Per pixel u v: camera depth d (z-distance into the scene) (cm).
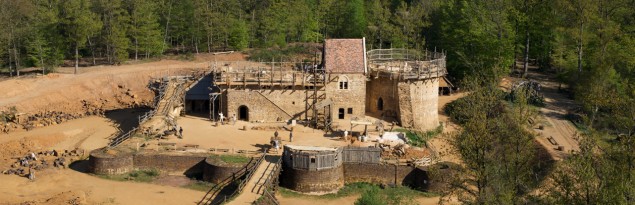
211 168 6341
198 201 5906
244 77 8019
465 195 5578
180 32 12431
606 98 5762
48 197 5881
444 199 5741
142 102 9794
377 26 12475
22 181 6309
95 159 6525
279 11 12756
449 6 11300
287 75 8094
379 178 6562
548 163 6550
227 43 12525
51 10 10788
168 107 8294
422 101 8231
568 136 7694
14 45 10244
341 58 8081
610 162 4034
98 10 11381
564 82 9775
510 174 4816
